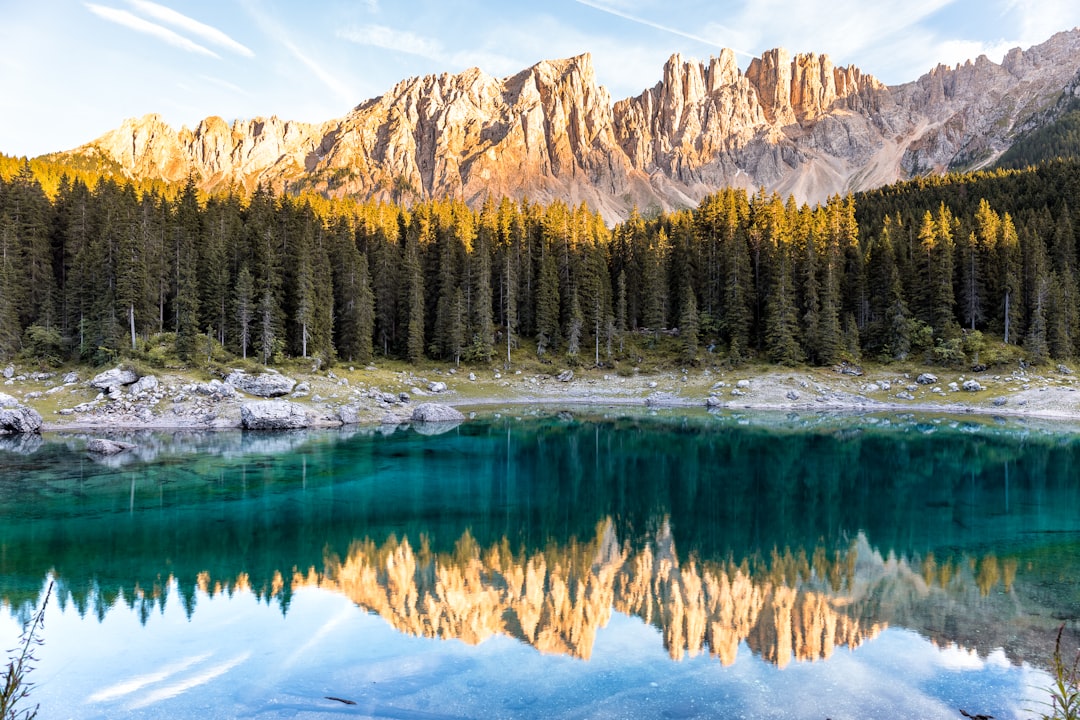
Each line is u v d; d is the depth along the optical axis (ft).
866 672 45.70
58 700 42.42
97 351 218.59
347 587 64.49
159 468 127.13
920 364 282.15
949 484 117.50
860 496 108.58
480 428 203.31
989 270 299.79
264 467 130.21
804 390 270.87
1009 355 268.21
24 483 111.55
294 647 50.57
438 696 42.83
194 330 224.53
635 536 84.28
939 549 76.64
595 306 329.31
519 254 357.61
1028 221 337.52
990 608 57.72
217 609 58.44
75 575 67.15
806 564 71.72
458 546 79.41
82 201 265.13
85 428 183.62
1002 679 44.42
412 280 313.73
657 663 47.60
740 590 63.62
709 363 307.17
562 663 47.78
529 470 132.98
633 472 131.75
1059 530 85.05
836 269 322.75
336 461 138.51
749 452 156.76
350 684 44.55
